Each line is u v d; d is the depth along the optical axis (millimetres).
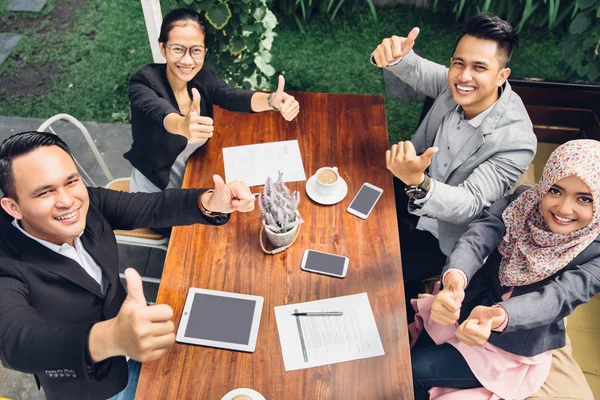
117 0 4613
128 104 3838
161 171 2426
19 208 1499
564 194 1736
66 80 3988
